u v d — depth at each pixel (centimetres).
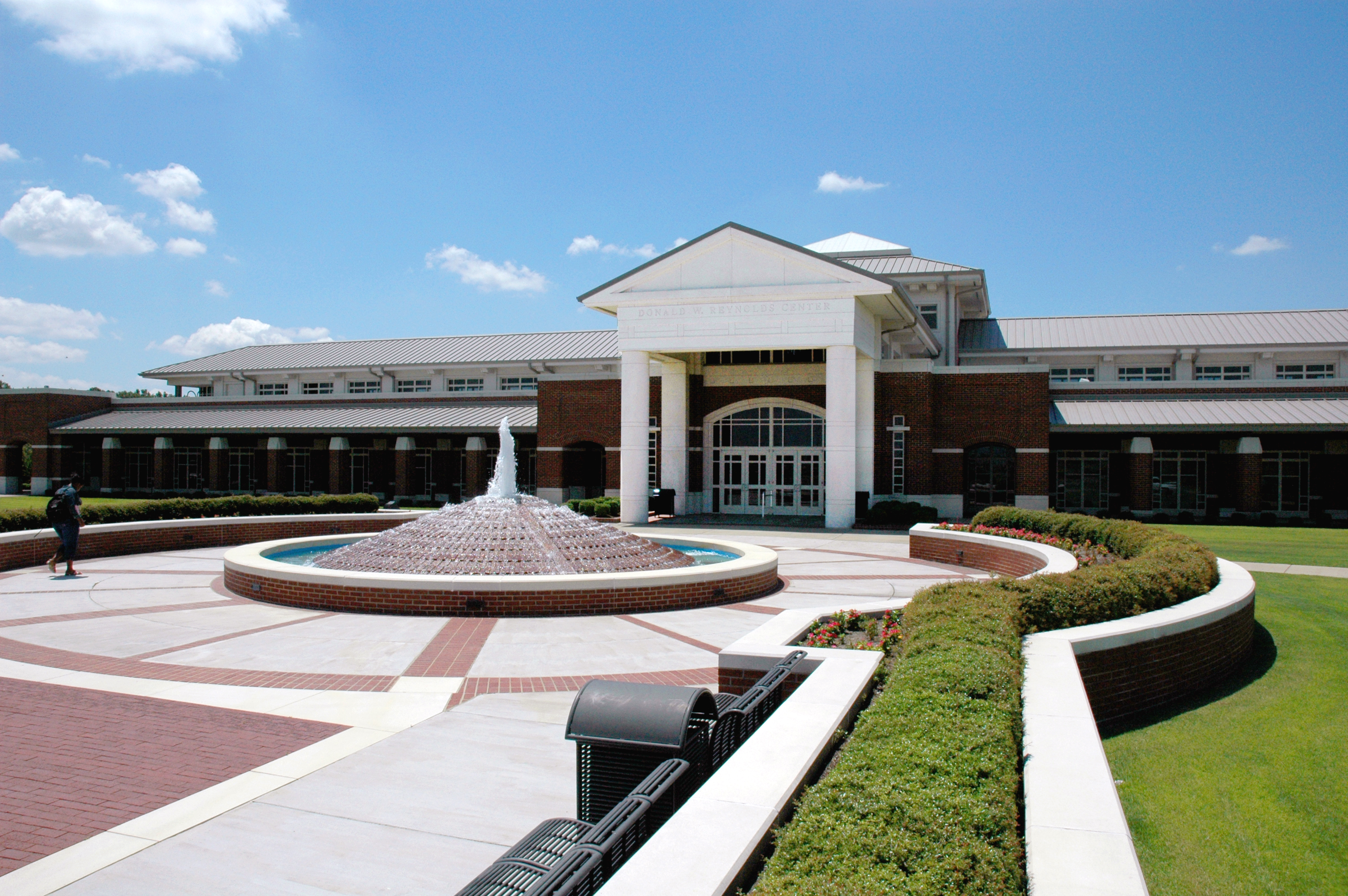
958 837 328
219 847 493
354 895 441
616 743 410
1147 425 3127
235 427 4284
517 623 1170
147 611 1255
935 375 3138
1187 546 1222
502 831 517
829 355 2759
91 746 666
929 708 493
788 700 574
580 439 3547
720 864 323
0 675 888
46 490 4728
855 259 4400
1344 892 522
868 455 3052
